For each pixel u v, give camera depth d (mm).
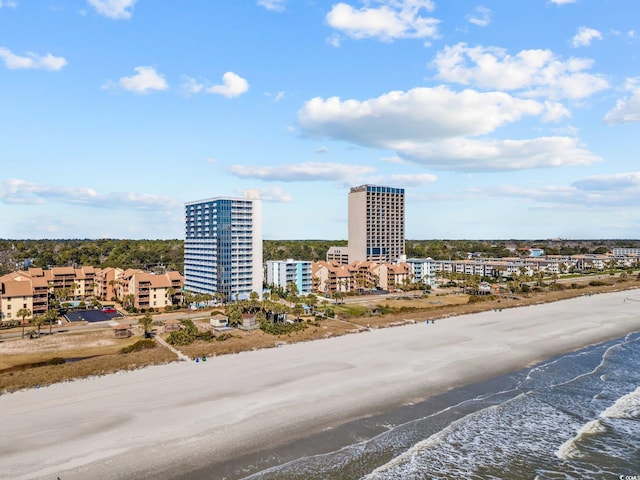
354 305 135250
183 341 81688
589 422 49750
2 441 43062
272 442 43844
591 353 78812
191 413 49875
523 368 69312
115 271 148125
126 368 65625
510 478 38812
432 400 55375
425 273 193750
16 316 108312
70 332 96438
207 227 148125
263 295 143375
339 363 69562
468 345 82562
